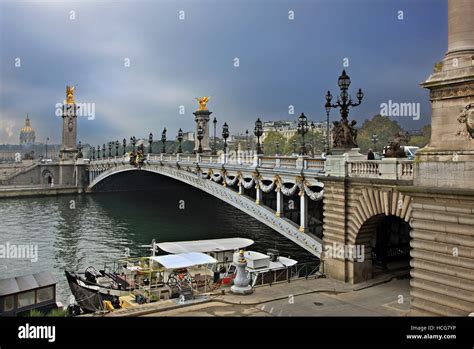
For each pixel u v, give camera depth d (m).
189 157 71.62
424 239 22.33
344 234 33.06
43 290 32.09
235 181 53.88
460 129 21.17
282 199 45.31
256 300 28.55
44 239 71.69
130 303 34.50
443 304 21.69
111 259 58.00
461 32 21.30
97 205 114.69
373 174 31.19
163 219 89.62
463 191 20.31
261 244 61.50
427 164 22.14
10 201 125.75
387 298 29.33
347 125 35.16
